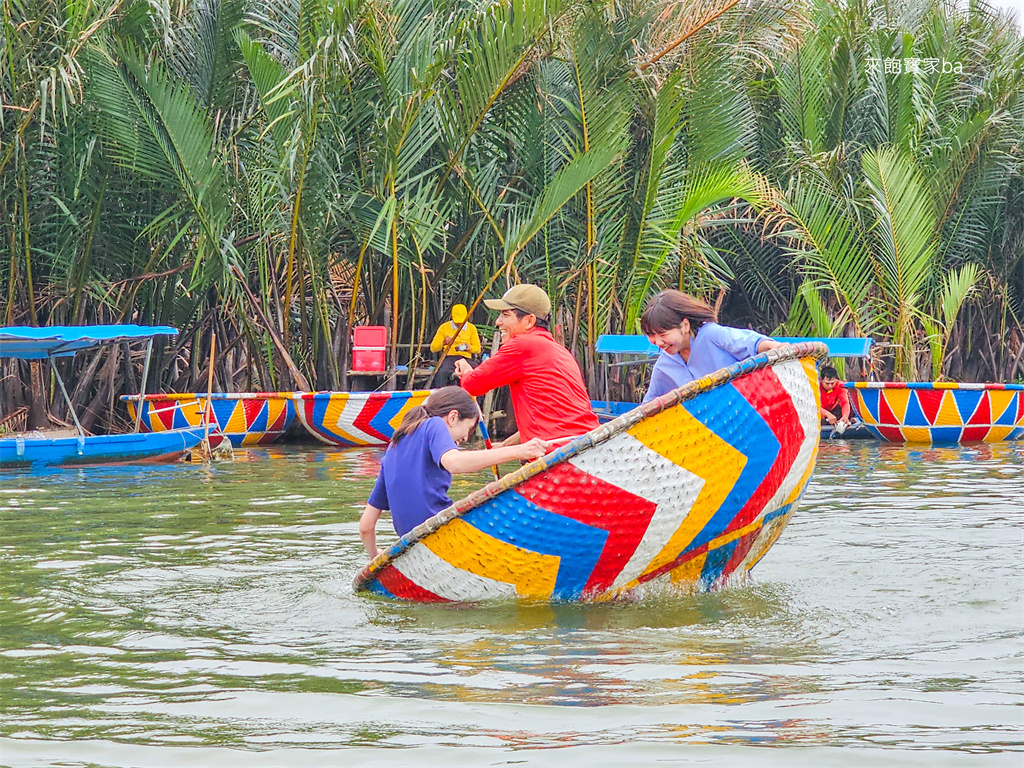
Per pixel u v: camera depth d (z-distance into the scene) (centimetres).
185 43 2200
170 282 2289
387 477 805
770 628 677
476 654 620
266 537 1047
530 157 2320
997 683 555
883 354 2641
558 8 2002
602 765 445
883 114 2645
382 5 2075
